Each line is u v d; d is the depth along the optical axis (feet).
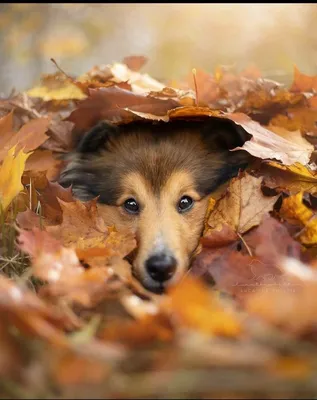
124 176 3.43
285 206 3.05
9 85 7.38
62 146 3.64
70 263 2.76
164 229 3.29
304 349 2.40
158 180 3.40
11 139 3.42
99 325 2.55
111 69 3.91
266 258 2.90
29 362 2.36
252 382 2.27
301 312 2.53
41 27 7.63
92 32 8.59
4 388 2.31
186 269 3.26
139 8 9.54
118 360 2.35
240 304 2.71
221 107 3.80
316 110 3.57
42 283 2.82
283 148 3.23
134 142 3.51
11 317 2.41
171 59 9.01
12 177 3.10
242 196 3.08
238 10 8.61
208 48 9.00
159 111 3.49
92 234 3.05
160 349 2.40
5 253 3.01
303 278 2.74
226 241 3.01
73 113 3.59
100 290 2.69
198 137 3.51
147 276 3.18
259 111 3.64
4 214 3.07
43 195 3.24
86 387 2.27
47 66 8.02
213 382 2.28
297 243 2.93
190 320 2.45
